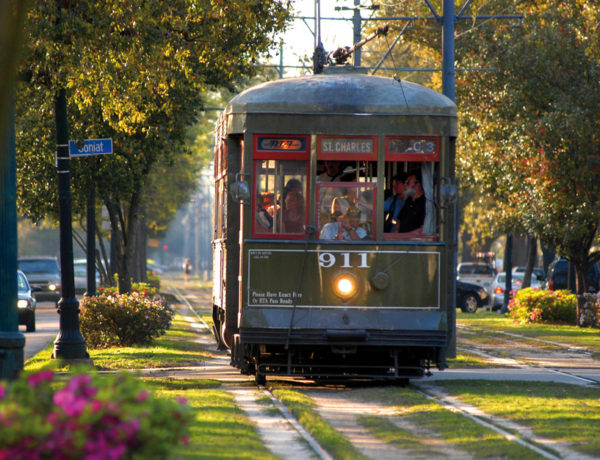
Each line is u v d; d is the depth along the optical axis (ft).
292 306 161.79
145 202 554.05
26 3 79.05
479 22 388.78
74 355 206.80
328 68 186.91
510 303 417.28
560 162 331.77
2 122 76.95
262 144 163.94
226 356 240.53
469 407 143.54
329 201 163.84
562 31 337.31
